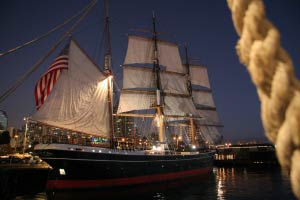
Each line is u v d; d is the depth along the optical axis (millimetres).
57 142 28531
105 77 35094
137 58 56438
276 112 992
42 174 38125
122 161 30812
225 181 45719
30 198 29750
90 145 32031
